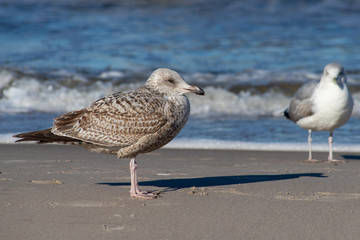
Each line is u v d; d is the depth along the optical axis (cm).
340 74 1302
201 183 958
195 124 1794
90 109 824
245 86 2298
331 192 884
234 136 1609
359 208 762
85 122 812
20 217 690
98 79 2327
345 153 1431
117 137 814
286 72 2491
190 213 727
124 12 3497
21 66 2395
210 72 2472
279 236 627
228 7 3688
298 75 2444
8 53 2598
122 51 2738
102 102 827
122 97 827
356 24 3372
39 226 652
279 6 3731
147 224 669
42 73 2331
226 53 2783
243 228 657
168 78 845
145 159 1254
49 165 1123
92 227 652
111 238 611
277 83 2339
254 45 2939
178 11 3566
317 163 1259
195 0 3791
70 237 611
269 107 2102
